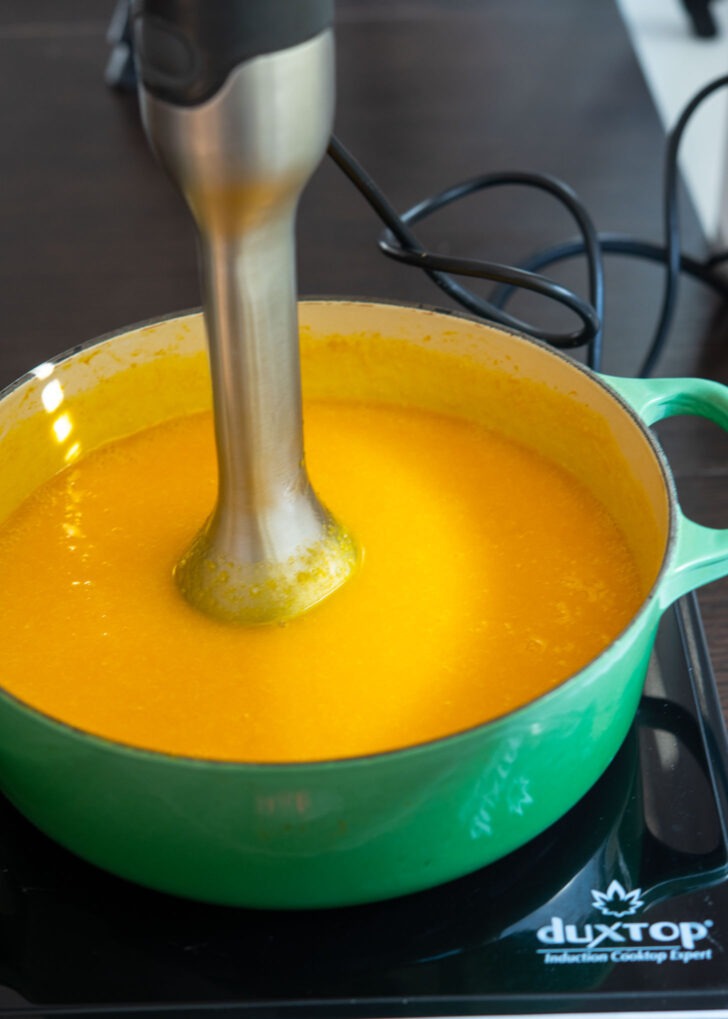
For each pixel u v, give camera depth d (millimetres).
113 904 619
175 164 516
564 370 703
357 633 653
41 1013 588
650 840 642
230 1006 588
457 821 571
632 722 688
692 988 592
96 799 564
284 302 573
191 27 490
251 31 490
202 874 581
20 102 1282
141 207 1125
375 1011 589
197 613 661
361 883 583
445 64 1310
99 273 1045
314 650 647
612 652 563
